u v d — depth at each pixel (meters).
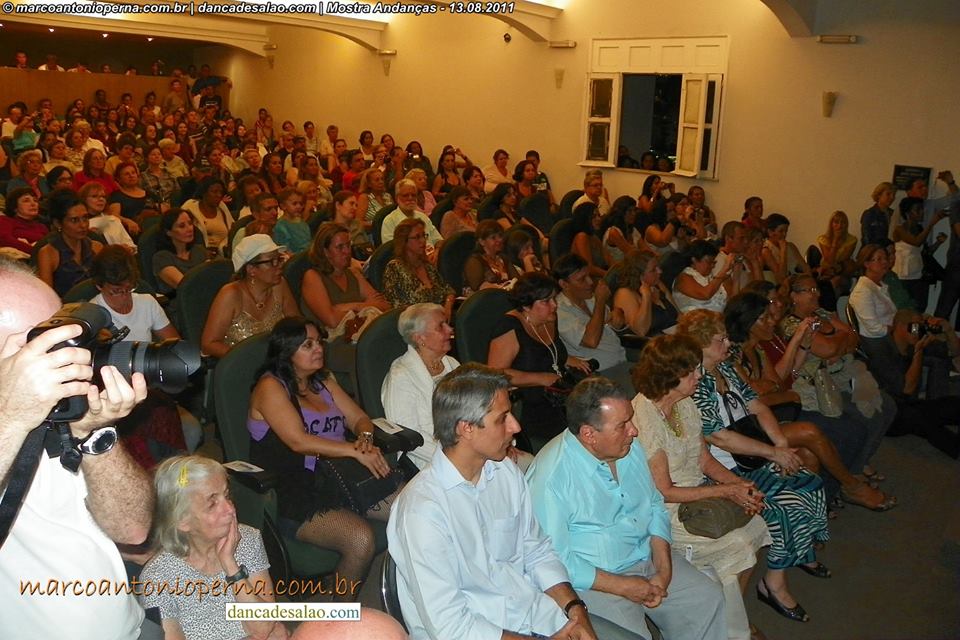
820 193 8.43
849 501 4.05
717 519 2.76
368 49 12.57
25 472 1.16
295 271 4.76
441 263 5.83
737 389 3.37
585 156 10.14
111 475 1.46
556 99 10.38
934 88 7.64
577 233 6.80
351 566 2.65
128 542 1.51
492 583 2.17
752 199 8.08
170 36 13.38
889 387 5.04
